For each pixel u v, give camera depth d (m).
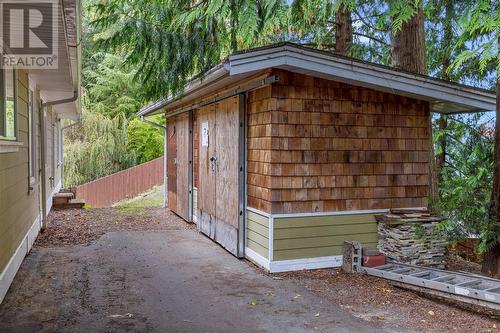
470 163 7.68
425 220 5.38
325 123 5.23
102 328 3.44
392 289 4.57
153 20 5.99
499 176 5.30
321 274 5.05
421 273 4.73
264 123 5.16
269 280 4.80
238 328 3.48
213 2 4.40
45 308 3.86
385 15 4.18
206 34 5.93
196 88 5.95
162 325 3.53
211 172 7.00
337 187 5.33
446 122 8.52
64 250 6.14
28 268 5.16
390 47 7.70
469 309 4.13
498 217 5.27
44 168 7.48
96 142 17.52
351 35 8.14
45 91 7.70
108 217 9.27
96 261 5.54
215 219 6.79
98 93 19.39
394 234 5.30
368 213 5.50
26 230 5.73
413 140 5.70
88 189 15.98
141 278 4.84
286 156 5.07
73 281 4.67
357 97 5.38
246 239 5.75
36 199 6.86
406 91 5.24
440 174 7.89
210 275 4.99
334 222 5.33
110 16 5.83
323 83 5.20
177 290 4.43
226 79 5.23
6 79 4.49
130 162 18.64
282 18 4.20
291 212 5.11
